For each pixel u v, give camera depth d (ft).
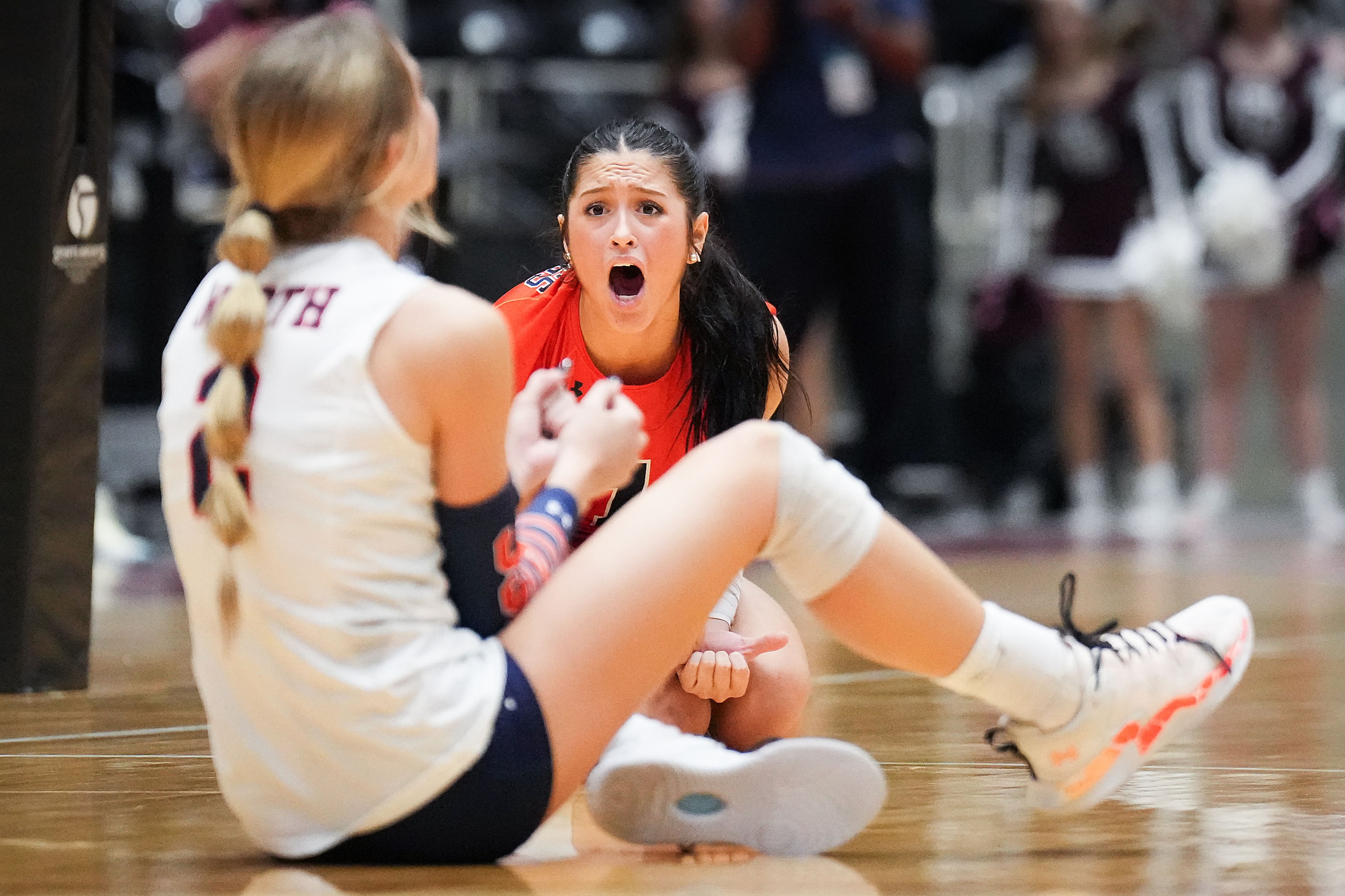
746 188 65.57
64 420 29.60
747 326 21.67
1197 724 18.13
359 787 15.84
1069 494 79.20
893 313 69.05
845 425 81.05
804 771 16.63
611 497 21.65
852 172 65.57
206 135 60.03
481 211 68.85
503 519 16.25
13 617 29.63
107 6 29.22
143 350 64.34
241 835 18.12
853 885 15.93
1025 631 17.24
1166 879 16.31
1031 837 18.35
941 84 84.58
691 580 16.43
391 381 15.62
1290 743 24.57
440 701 15.66
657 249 20.49
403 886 15.52
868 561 16.65
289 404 15.60
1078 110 72.28
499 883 15.71
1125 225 72.69
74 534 29.99
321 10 58.80
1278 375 74.59
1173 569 56.49
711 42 68.64
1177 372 84.69
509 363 16.02
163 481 16.55
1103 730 17.48
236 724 16.21
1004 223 75.41
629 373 21.63
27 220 28.84
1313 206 72.43
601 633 16.21
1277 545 66.28
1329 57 72.43
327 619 15.49
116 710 27.86
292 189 16.03
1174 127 73.46
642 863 16.85
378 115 16.02
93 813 19.47
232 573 15.78
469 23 75.56
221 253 15.97
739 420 21.71
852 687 30.76
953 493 76.74
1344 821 19.25
